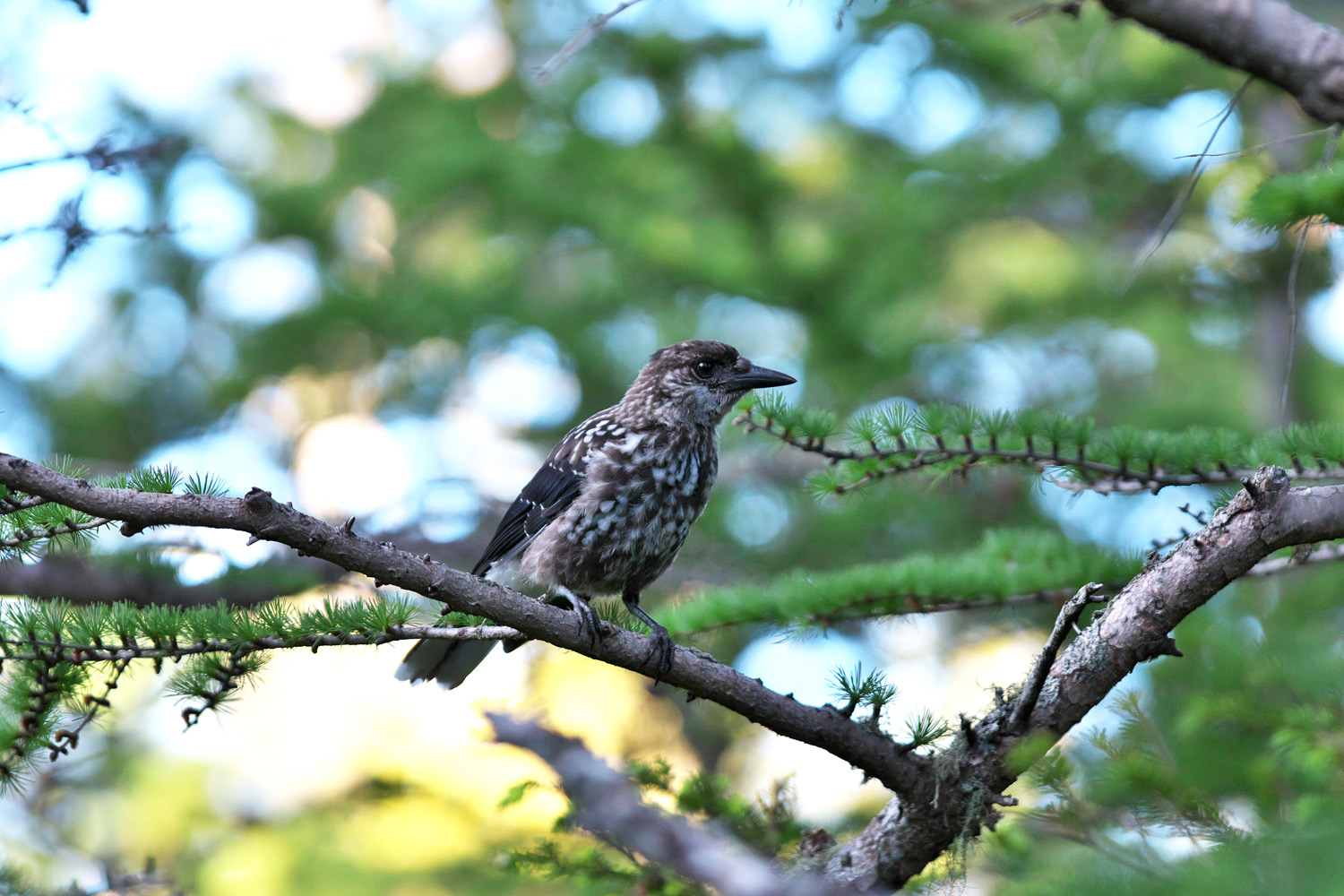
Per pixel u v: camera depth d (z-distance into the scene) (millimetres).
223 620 5410
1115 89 14477
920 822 5777
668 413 8680
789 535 15773
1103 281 15281
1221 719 6082
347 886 10656
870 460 6746
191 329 17891
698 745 14617
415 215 16422
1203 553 5230
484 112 16688
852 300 15664
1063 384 16750
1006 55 14781
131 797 12086
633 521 8438
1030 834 5406
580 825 6906
